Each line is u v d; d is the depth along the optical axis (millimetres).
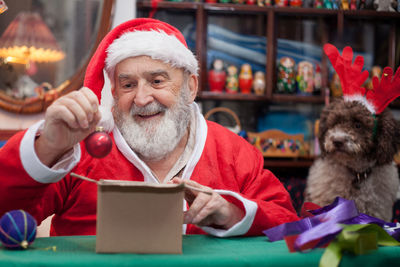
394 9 3102
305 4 3121
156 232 796
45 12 2430
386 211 2146
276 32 3133
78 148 962
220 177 1381
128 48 1258
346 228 847
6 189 937
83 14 2443
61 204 1274
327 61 3074
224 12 3113
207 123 1512
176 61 1305
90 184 1289
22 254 772
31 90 2406
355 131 2111
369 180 2121
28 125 2418
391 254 843
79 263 717
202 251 841
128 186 788
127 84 1296
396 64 3180
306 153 2992
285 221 1136
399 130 2221
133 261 732
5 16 2396
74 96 886
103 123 1257
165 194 798
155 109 1288
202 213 1000
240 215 1059
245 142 1522
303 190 2850
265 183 1395
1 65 2383
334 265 782
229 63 3131
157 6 2895
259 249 868
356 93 2170
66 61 2441
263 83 3037
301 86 3010
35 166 920
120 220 790
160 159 1356
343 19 3125
